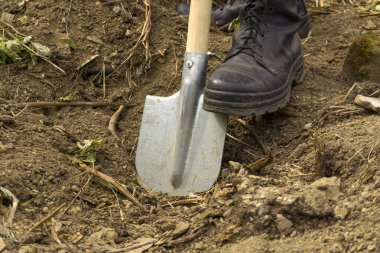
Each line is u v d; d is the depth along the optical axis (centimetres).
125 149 319
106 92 357
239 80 296
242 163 310
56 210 265
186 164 297
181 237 257
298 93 344
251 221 253
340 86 354
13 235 244
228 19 397
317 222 251
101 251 245
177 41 382
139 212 277
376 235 240
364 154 284
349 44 396
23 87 343
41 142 303
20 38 359
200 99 303
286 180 288
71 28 375
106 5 388
